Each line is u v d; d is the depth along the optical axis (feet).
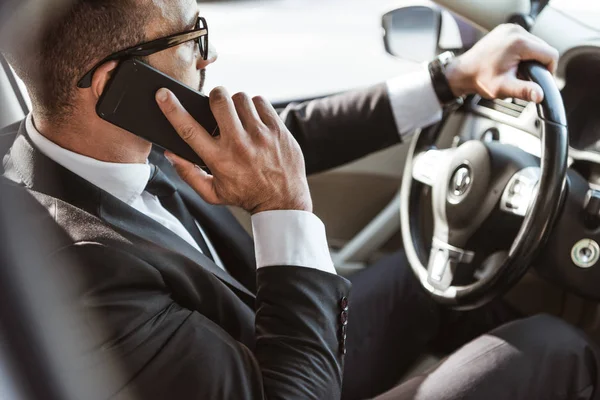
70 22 2.55
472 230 3.76
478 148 3.80
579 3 4.15
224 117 2.74
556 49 4.00
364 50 7.22
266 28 7.82
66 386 2.07
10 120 3.40
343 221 5.92
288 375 2.71
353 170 5.78
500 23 4.34
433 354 4.78
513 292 4.57
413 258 4.22
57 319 2.17
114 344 2.48
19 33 2.57
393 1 8.84
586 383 3.67
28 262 2.14
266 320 2.84
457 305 3.74
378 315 4.54
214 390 2.60
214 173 2.85
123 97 2.71
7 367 1.82
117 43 2.64
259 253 2.91
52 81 2.68
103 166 2.93
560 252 3.68
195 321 2.69
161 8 2.68
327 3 8.77
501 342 3.56
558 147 3.33
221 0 8.25
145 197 3.33
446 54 4.27
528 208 3.40
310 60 6.92
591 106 3.83
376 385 4.52
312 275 2.86
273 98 5.96
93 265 2.48
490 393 3.37
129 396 2.51
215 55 3.07
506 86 3.82
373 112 4.41
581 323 4.34
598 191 3.61
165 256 2.77
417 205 4.41
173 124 2.73
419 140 4.51
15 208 2.35
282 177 2.89
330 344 2.86
